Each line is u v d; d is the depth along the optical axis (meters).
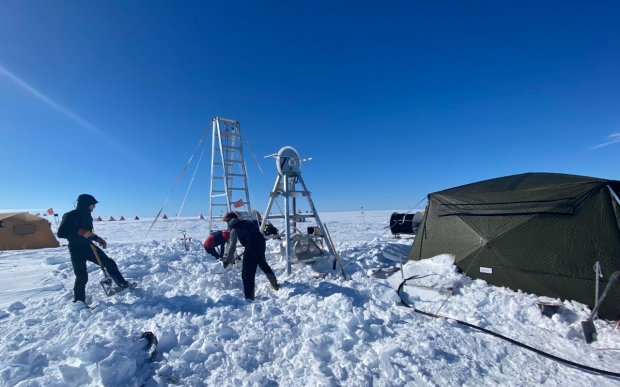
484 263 4.58
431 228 5.49
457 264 4.88
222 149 9.32
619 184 3.92
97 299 4.46
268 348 3.01
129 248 8.51
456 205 5.31
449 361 2.79
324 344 3.05
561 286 3.87
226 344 3.00
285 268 6.03
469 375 2.60
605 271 3.61
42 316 3.83
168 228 20.97
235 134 9.64
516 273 4.25
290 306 4.00
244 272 4.54
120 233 18.67
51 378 2.43
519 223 4.43
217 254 7.56
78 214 4.28
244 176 9.85
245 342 3.02
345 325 3.32
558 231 4.09
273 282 4.87
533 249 4.20
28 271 6.43
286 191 6.11
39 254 9.36
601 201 3.92
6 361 2.67
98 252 4.50
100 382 2.39
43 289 5.06
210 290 4.74
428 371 2.64
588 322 3.16
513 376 2.58
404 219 12.12
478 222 4.88
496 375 2.61
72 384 2.41
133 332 3.14
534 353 2.89
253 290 4.52
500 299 3.92
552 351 2.92
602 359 2.76
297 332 3.30
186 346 3.02
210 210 9.45
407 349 2.95
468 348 2.98
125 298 4.32
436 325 3.42
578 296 3.72
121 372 2.50
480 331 3.33
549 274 3.98
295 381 2.53
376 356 2.81
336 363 2.74
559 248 4.01
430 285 4.49
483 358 2.84
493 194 5.00
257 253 4.64
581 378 2.52
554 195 4.34
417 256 5.55
